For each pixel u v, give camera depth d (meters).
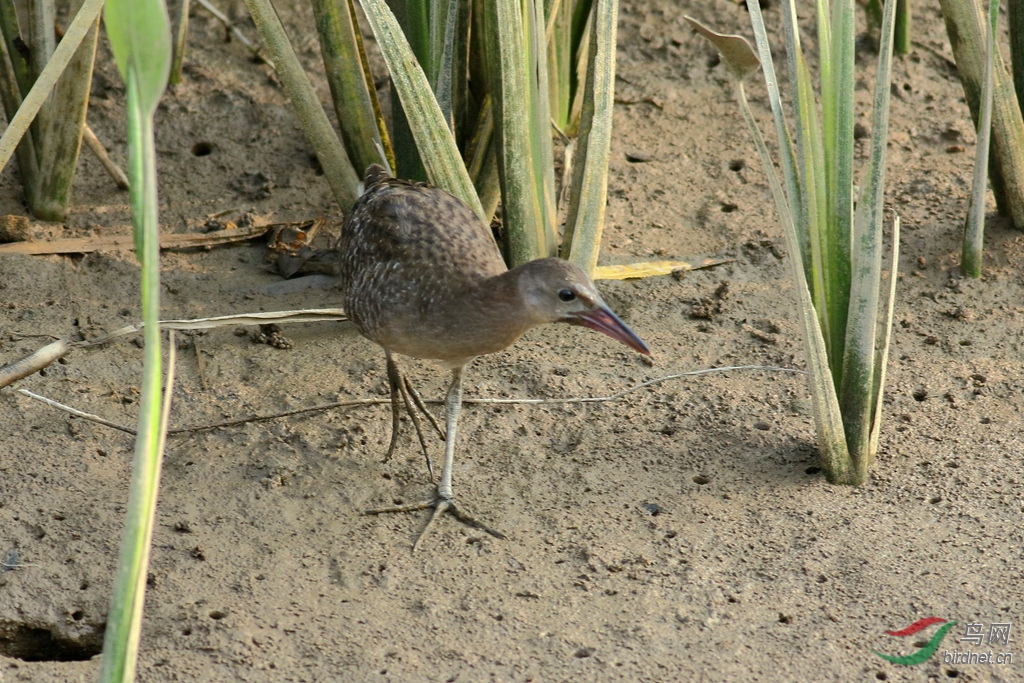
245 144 11.66
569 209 9.41
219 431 8.30
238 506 7.58
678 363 9.13
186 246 10.27
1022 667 6.39
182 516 7.45
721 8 13.42
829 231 7.49
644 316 9.66
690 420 8.52
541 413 8.59
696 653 6.46
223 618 6.68
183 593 6.85
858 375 7.54
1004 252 10.22
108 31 4.20
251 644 6.49
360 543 7.31
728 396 8.77
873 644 6.53
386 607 6.80
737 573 7.05
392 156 10.09
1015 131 9.98
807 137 7.34
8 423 8.23
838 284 7.57
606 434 8.37
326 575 7.04
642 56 12.96
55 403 8.06
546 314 7.31
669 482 7.88
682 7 13.46
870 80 12.58
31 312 9.34
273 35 9.46
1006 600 6.82
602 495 7.75
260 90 12.24
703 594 6.89
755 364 9.11
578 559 7.19
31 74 9.96
